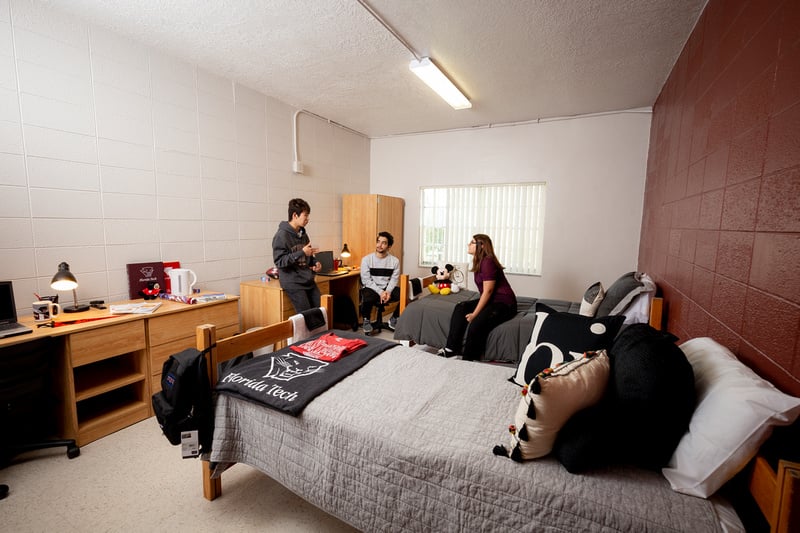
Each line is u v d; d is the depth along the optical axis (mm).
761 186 1135
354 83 3209
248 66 2885
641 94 3268
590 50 2504
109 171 2400
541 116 4016
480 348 2594
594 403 1079
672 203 2342
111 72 2375
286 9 2115
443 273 3635
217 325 2619
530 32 2305
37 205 2088
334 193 4547
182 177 2844
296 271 3107
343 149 4629
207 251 3070
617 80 2977
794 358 907
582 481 976
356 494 1200
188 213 2904
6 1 1923
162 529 1426
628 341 1142
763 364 1067
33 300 2094
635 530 856
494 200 4465
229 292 3287
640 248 3701
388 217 4691
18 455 1853
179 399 1410
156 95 2631
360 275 4207
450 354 2715
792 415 794
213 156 3066
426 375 1641
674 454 980
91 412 2117
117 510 1515
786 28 1026
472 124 4402
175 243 2826
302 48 2578
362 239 4582
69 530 1410
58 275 1906
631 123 3701
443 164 4715
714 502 905
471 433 1198
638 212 3754
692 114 2021
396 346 1997
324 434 1271
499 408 1367
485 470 1037
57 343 1866
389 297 3895
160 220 2713
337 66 2865
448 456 1087
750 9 1292
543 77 2963
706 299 1578
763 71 1164
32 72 2031
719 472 877
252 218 3457
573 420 1056
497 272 2758
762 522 811
